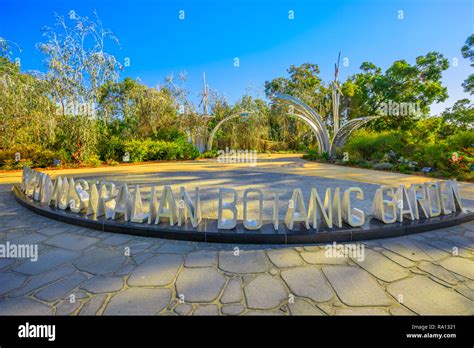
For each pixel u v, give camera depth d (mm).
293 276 2043
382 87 19016
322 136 15180
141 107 15242
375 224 2912
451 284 1913
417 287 1874
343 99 22578
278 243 2652
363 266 2195
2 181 7367
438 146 8469
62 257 2416
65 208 3697
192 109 17219
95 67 10594
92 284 1953
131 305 1703
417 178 7211
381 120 19141
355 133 14328
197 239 2746
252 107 23922
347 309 1646
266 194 5078
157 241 2775
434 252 2457
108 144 12969
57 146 11328
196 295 1805
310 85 28688
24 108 9516
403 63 18000
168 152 14664
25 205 4199
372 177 7473
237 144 22703
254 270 2146
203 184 6418
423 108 17922
